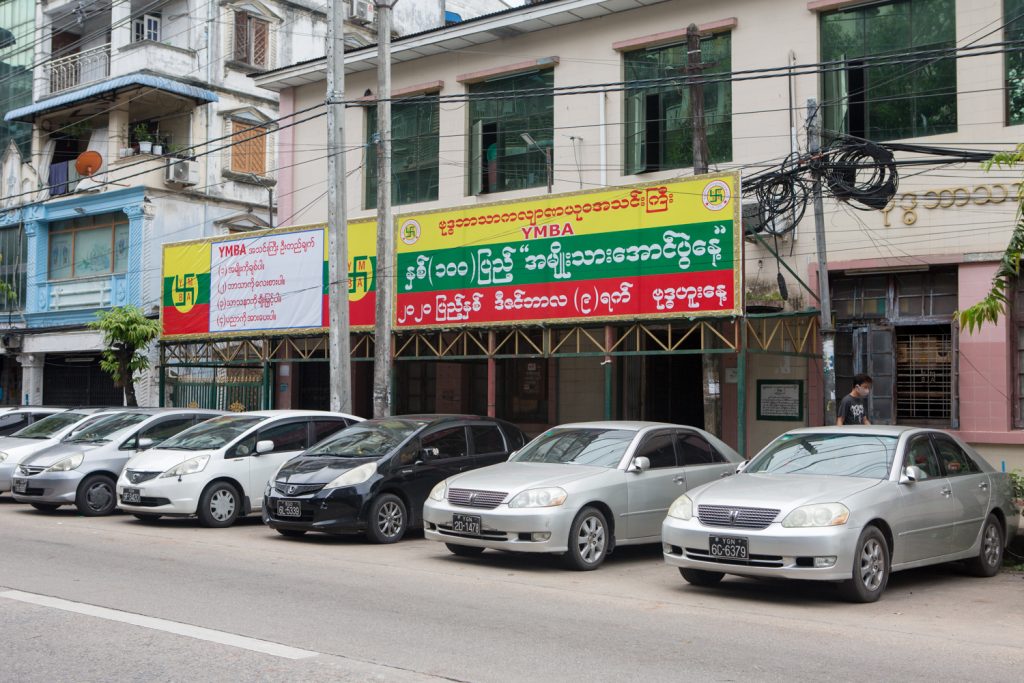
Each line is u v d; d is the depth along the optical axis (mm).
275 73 23250
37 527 13664
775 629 7801
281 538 12992
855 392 14023
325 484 12336
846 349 16375
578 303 15984
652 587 9719
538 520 10219
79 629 7391
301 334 19516
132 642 7000
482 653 6844
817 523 8539
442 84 21141
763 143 17109
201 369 25766
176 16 29281
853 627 7922
